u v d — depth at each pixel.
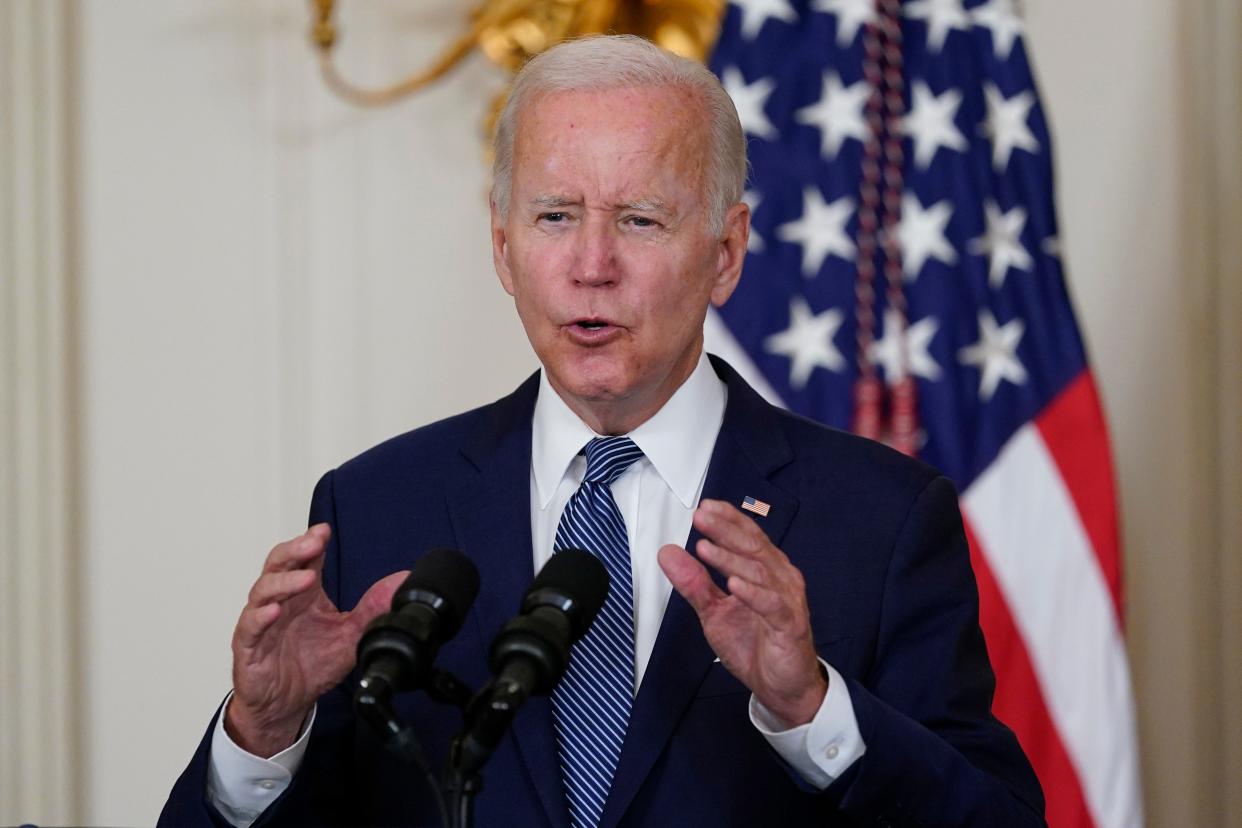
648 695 6.88
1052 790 11.84
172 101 13.18
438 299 13.40
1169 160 13.60
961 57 12.79
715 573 7.16
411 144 13.38
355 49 13.37
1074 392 12.35
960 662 7.12
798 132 12.63
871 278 12.48
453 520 7.54
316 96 13.34
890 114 12.71
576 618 5.38
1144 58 13.63
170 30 13.18
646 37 12.79
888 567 7.20
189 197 13.19
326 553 7.68
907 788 6.29
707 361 7.77
